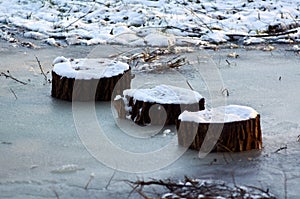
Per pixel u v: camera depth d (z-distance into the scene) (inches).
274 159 434.6
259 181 394.9
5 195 368.8
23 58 784.3
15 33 964.0
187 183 384.2
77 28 987.3
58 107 562.3
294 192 378.9
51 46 874.1
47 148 450.6
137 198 366.3
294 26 1025.5
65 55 805.2
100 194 371.9
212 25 1003.9
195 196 363.3
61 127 502.0
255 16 1061.1
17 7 1161.4
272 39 933.2
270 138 481.7
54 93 597.3
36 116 531.5
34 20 1055.0
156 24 992.2
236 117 450.9
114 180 393.7
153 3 1160.2
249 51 858.8
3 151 442.3
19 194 370.9
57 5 1170.6
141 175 402.6
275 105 578.6
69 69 593.0
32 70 713.6
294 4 1183.6
